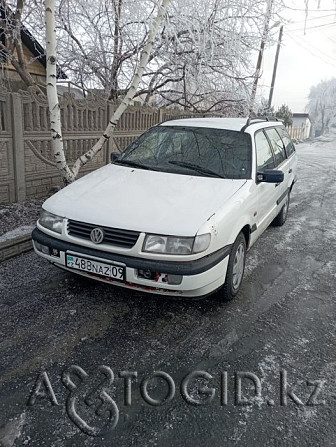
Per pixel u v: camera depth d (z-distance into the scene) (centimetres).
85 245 286
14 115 497
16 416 205
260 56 1066
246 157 385
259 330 298
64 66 901
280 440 198
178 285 269
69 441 192
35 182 558
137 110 816
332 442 198
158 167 383
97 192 325
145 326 295
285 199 572
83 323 294
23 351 257
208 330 295
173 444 193
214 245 283
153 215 283
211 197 316
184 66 905
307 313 329
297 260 453
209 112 1173
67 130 610
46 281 357
